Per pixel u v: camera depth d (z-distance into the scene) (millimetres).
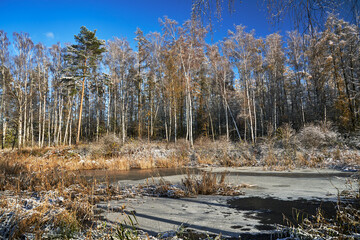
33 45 26172
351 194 4402
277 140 14359
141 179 8289
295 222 3162
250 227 3037
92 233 2828
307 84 22766
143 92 29719
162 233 2879
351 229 2766
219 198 4824
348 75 13961
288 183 6617
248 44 22141
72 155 16062
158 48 25031
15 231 2756
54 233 2801
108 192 5328
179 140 20594
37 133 38031
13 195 5000
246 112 25594
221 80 25484
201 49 21031
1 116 26531
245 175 8570
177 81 22938
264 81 31281
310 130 12922
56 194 5078
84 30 21984
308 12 1942
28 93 26484
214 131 34719
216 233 2857
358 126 14859
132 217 3590
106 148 16547
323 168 9719
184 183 6020
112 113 35750
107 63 27094
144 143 18422
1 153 17281
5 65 24031
